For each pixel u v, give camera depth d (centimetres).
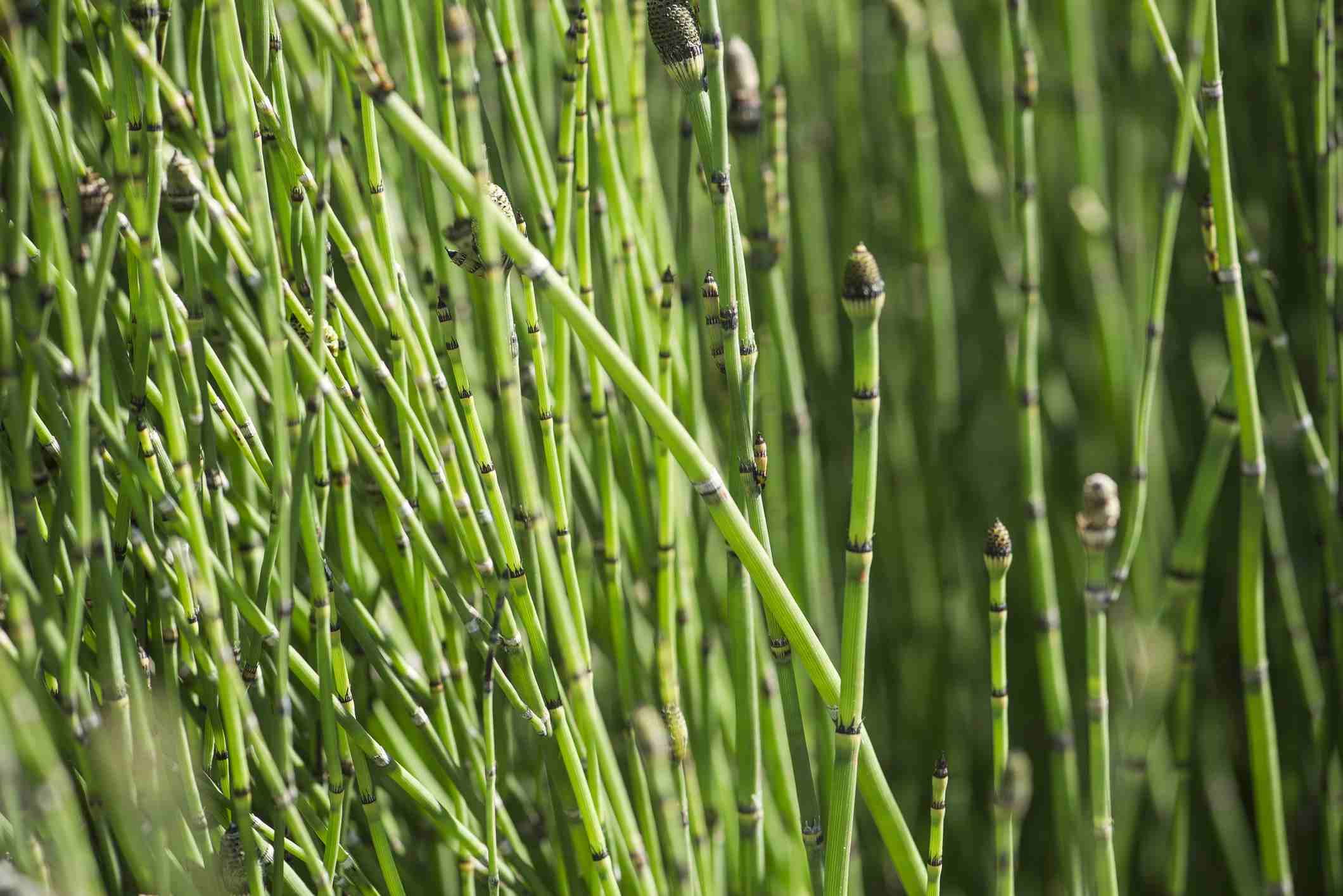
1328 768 150
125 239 131
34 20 126
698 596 145
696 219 169
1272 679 176
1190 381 189
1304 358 174
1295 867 174
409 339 133
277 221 135
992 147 204
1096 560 137
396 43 145
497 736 141
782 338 141
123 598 132
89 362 129
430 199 136
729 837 146
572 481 143
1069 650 181
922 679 178
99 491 130
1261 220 178
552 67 147
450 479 133
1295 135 145
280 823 131
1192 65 137
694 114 131
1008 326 189
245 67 130
